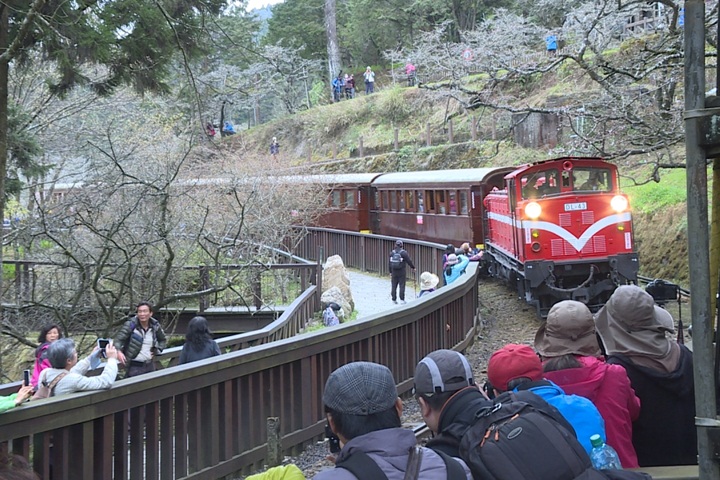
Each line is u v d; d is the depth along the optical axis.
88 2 9.97
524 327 15.06
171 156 19.64
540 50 33.25
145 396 6.10
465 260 16.75
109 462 5.78
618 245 15.63
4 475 2.22
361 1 52.44
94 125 20.59
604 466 3.19
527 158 30.47
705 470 2.36
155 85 11.65
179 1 11.27
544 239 15.56
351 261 27.83
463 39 33.81
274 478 2.70
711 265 2.67
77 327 15.41
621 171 23.25
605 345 4.05
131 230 15.66
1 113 9.67
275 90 44.31
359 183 30.06
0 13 9.52
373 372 2.73
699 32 2.36
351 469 2.46
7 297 16.28
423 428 8.04
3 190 9.80
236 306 17.23
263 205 21.81
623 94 12.91
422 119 41.62
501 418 2.88
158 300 14.90
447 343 12.01
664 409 3.87
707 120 2.34
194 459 6.69
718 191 2.65
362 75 56.06
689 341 10.44
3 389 6.41
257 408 7.46
